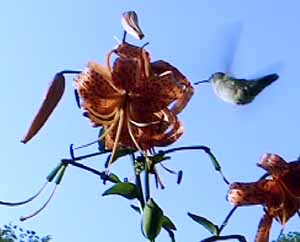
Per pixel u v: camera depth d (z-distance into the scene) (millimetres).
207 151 1823
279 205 1857
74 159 1803
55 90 1856
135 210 1803
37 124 1854
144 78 1867
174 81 1865
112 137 1837
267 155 1876
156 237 1771
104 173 1798
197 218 1813
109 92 1865
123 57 1870
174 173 1812
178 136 1842
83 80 1866
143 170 1806
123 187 1793
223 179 1839
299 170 1861
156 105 1862
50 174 1806
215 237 1802
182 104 1863
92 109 1863
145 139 1834
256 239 1859
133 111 1862
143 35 1837
